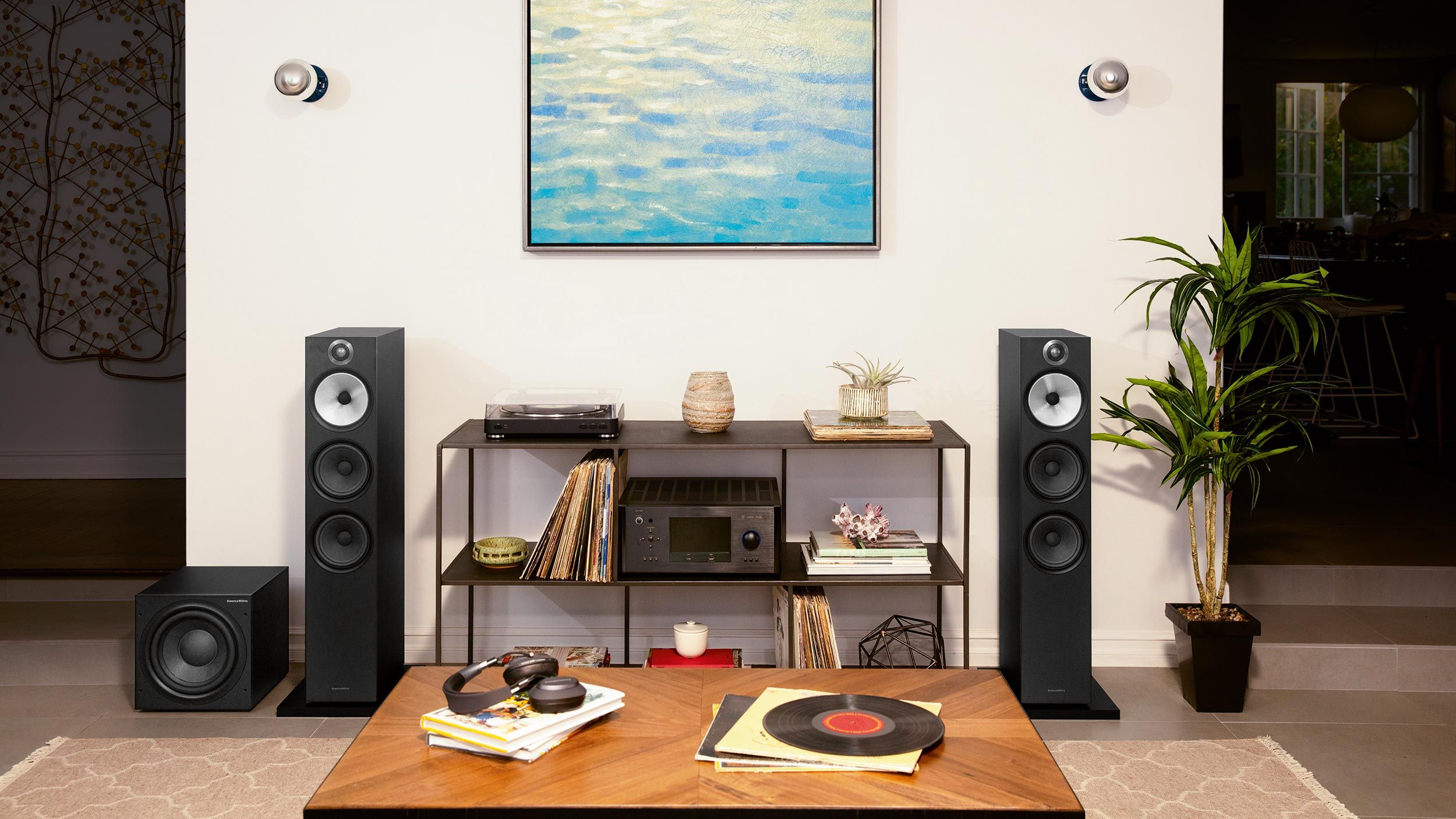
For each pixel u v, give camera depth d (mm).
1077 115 3408
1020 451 3037
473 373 3492
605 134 3402
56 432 5973
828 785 1735
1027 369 3018
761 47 3377
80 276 5891
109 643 3402
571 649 3350
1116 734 2977
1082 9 3385
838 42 3371
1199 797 2602
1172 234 3428
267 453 3510
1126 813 2518
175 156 5852
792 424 3408
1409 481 5191
